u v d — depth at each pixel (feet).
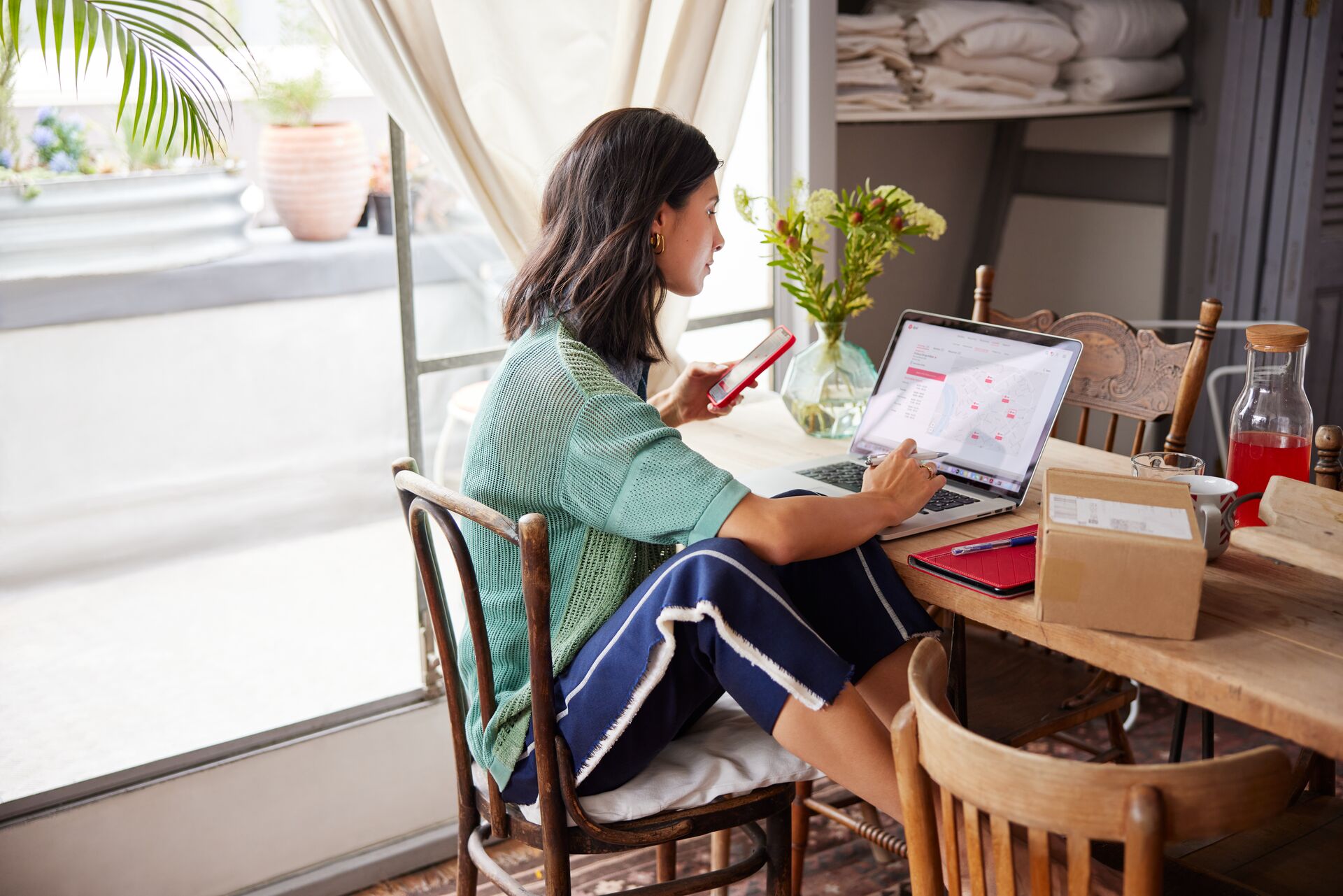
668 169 4.82
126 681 8.16
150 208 9.36
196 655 8.61
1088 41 9.87
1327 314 10.20
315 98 9.36
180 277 9.67
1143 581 3.77
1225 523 4.41
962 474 5.46
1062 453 6.03
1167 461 4.79
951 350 5.84
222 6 7.70
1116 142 11.21
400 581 9.94
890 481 4.77
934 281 12.08
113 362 9.58
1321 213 9.91
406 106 6.18
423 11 6.04
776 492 5.34
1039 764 2.84
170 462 10.05
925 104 9.21
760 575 4.27
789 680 4.17
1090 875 2.85
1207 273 10.65
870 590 4.68
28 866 6.09
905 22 9.26
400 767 7.14
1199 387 6.06
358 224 10.81
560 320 4.84
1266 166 10.03
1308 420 5.00
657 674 4.32
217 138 9.36
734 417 6.91
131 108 8.42
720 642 4.29
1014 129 11.89
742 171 8.21
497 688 4.86
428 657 7.21
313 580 9.96
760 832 5.13
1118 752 6.38
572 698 4.49
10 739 7.34
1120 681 6.02
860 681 4.68
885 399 5.99
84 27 5.49
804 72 8.11
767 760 4.70
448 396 7.26
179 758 6.50
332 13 5.98
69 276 9.11
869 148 11.12
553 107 6.58
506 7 6.38
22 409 9.23
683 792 4.57
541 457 4.58
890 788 4.21
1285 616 3.96
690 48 6.93
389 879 7.09
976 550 4.63
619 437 4.47
